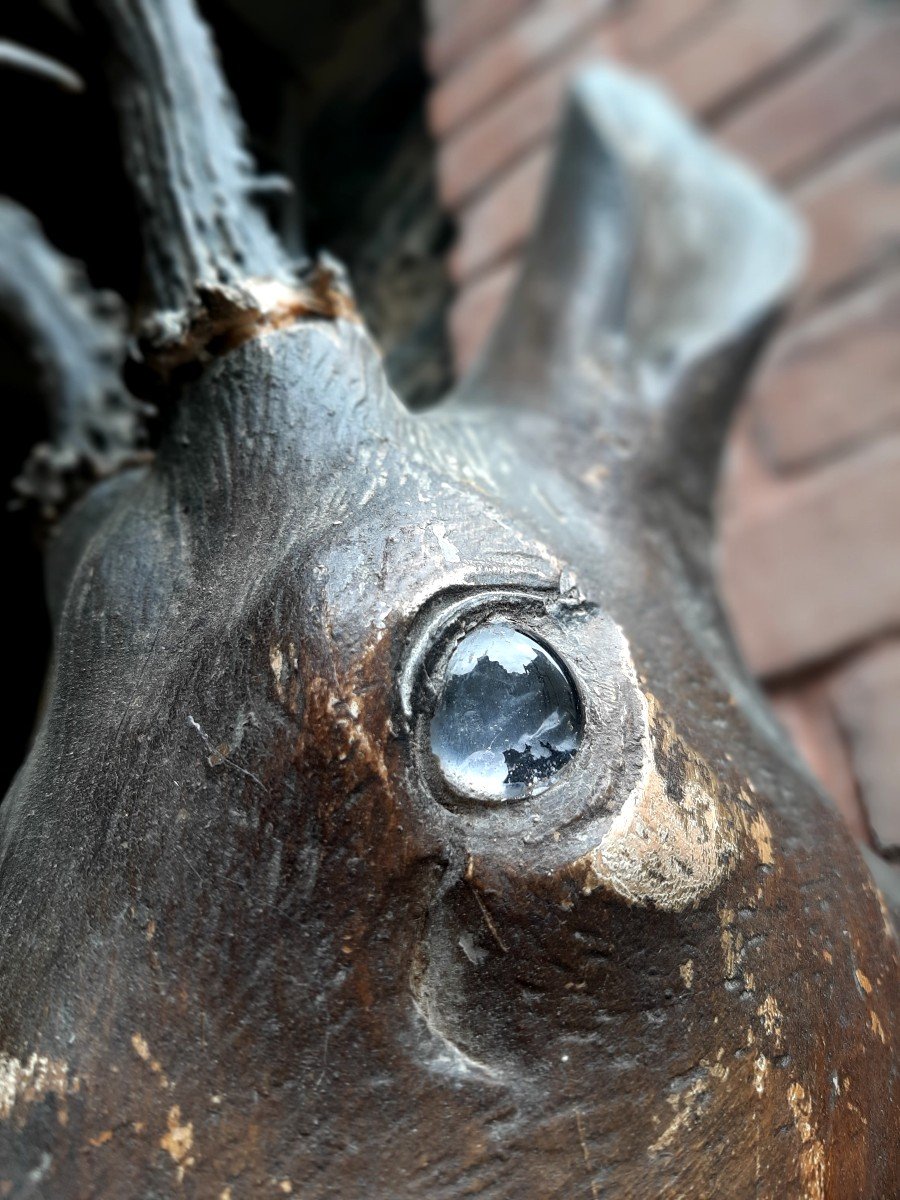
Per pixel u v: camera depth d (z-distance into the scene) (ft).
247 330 0.78
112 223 1.16
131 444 1.14
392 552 0.65
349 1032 0.59
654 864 0.62
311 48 1.43
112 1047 0.60
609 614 0.72
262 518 0.71
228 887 0.61
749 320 1.39
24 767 0.75
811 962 0.67
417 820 0.60
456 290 1.60
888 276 2.27
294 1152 0.57
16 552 1.34
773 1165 0.61
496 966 0.60
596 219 1.33
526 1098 0.59
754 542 2.14
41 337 1.24
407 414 0.81
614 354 1.18
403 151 1.63
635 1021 0.60
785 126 2.52
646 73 2.71
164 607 0.72
